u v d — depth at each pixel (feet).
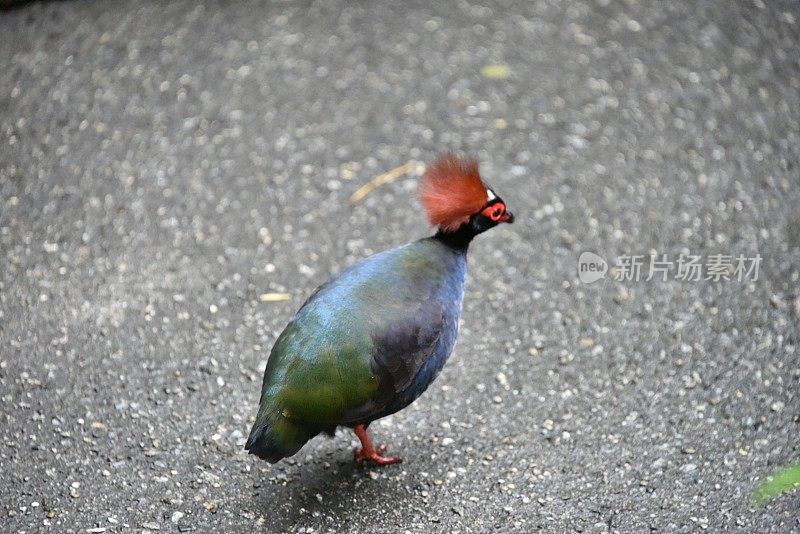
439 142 39.22
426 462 27.32
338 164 38.17
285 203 36.42
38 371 29.53
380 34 44.21
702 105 40.83
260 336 31.35
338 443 27.96
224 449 27.40
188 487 26.17
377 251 34.76
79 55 42.06
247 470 26.81
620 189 37.24
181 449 27.35
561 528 25.23
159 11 44.75
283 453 23.90
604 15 45.55
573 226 35.86
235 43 43.21
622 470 27.07
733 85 41.68
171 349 30.68
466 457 27.50
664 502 26.05
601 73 42.50
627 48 43.70
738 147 38.91
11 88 40.29
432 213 26.55
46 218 35.09
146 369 29.91
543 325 32.19
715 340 31.48
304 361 23.91
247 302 32.55
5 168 36.88
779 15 45.19
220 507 25.61
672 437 28.14
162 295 32.58
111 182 36.68
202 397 29.09
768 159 38.34
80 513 25.18
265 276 33.60
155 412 28.48
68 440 27.40
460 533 25.07
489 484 26.61
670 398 29.50
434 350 25.52
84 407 28.50
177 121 39.42
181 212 35.73
